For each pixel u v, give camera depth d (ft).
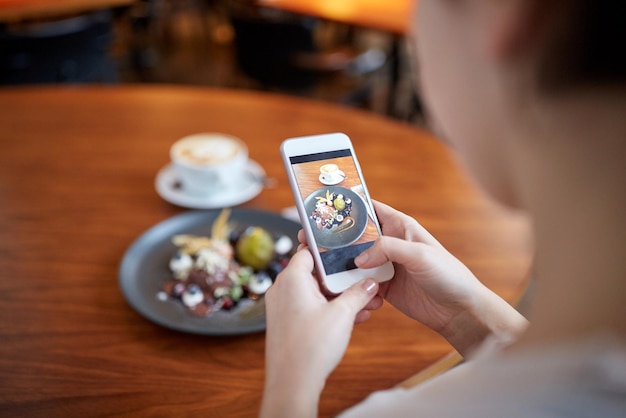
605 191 0.99
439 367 1.87
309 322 1.55
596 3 0.90
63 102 3.67
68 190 2.90
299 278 1.68
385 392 1.30
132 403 1.91
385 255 1.74
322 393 1.98
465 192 2.98
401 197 2.92
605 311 0.98
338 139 1.99
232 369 2.05
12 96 3.70
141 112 3.61
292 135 3.44
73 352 2.08
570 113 0.99
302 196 1.89
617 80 0.94
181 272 2.41
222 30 9.04
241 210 2.71
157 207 2.84
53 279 2.38
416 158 3.26
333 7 6.19
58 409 1.88
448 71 1.21
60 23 4.36
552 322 1.05
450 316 1.82
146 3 7.66
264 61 6.24
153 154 3.22
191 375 2.02
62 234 2.61
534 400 1.04
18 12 5.09
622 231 0.98
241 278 2.38
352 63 6.36
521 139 1.10
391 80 6.90
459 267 1.76
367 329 2.22
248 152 3.27
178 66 9.26
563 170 1.03
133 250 2.46
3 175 2.97
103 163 3.12
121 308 2.27
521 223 2.77
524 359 1.04
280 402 1.42
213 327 2.17
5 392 1.92
